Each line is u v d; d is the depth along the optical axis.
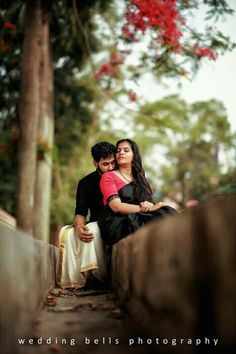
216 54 8.72
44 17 10.92
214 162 40.41
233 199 1.22
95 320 2.85
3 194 16.09
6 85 13.84
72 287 4.89
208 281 1.31
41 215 12.48
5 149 13.51
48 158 12.32
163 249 1.80
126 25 9.02
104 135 20.58
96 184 5.33
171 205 4.59
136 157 4.90
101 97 17.27
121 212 4.57
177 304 1.57
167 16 8.63
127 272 2.96
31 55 10.56
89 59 11.95
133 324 2.36
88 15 10.61
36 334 2.38
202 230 1.37
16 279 1.95
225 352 1.19
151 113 14.16
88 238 4.77
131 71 9.72
